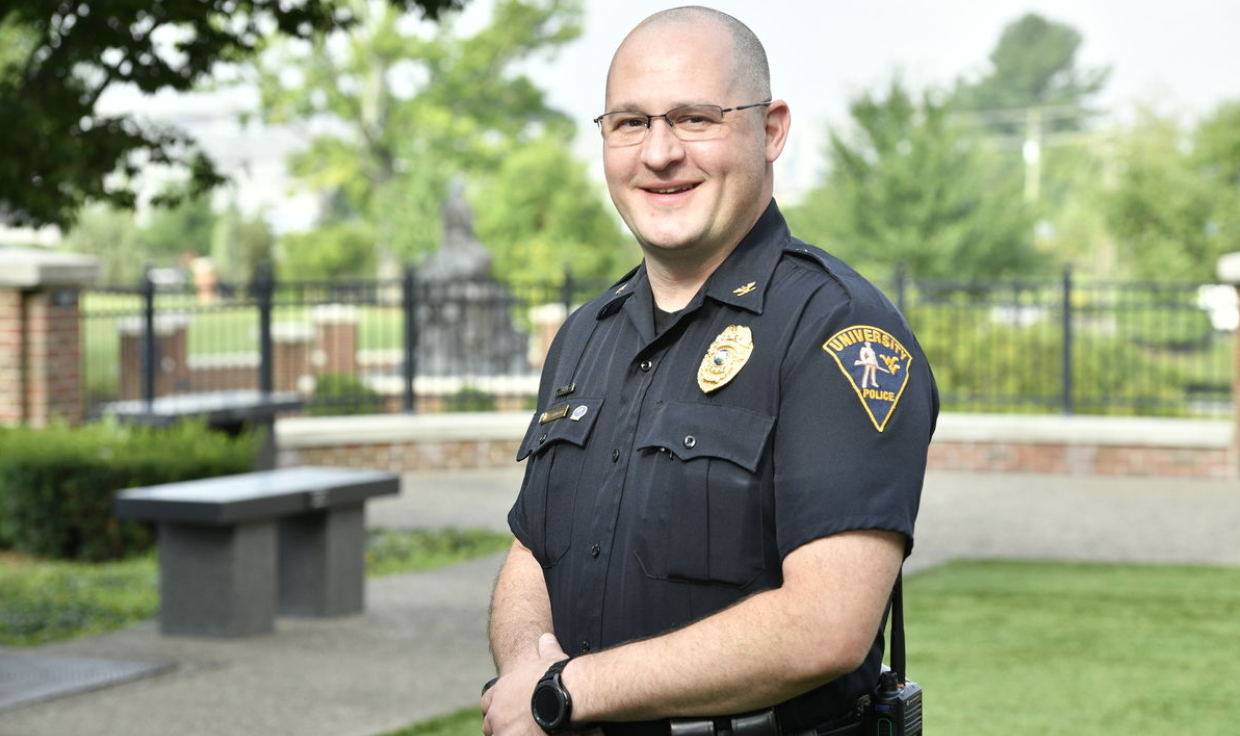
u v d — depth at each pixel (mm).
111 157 6996
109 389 15594
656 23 2088
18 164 6426
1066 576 8570
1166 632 6992
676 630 1921
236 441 10445
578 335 2283
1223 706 5613
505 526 10844
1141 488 12312
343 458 13430
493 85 40656
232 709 5816
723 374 1974
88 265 11547
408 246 39562
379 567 9188
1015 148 66500
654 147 2027
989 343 14891
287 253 45031
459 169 40531
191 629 7199
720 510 1932
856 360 1905
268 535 7309
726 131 2033
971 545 9758
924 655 6512
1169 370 15578
